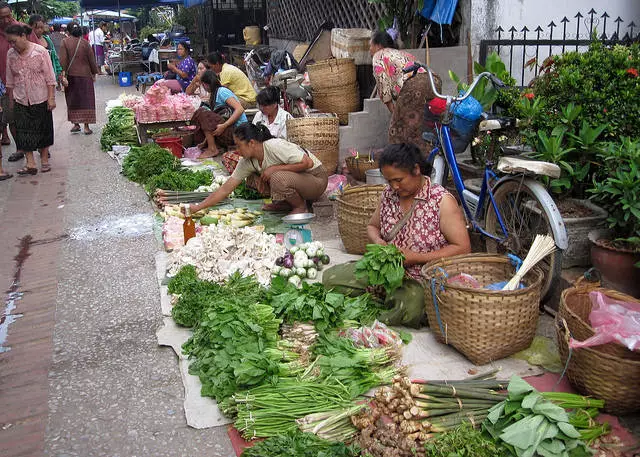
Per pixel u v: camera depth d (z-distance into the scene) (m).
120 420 3.14
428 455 2.62
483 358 3.35
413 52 6.46
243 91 9.34
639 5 6.83
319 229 5.81
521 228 4.11
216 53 9.32
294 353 3.41
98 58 24.50
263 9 15.41
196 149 8.78
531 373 3.29
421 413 2.78
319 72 7.60
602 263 3.80
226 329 3.39
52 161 9.18
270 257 4.66
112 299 4.57
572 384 3.09
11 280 5.09
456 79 5.78
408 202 3.89
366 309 3.86
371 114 7.27
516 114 4.96
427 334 3.75
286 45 12.68
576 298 3.34
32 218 6.62
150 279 4.88
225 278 4.38
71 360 3.77
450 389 2.87
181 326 4.02
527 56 6.61
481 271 3.77
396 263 3.62
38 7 26.58
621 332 2.83
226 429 3.01
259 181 6.13
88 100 10.91
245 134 5.62
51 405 3.31
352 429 2.86
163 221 6.19
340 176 6.78
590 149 4.22
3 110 8.30
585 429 2.77
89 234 6.01
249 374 3.10
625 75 4.39
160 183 6.92
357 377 3.18
